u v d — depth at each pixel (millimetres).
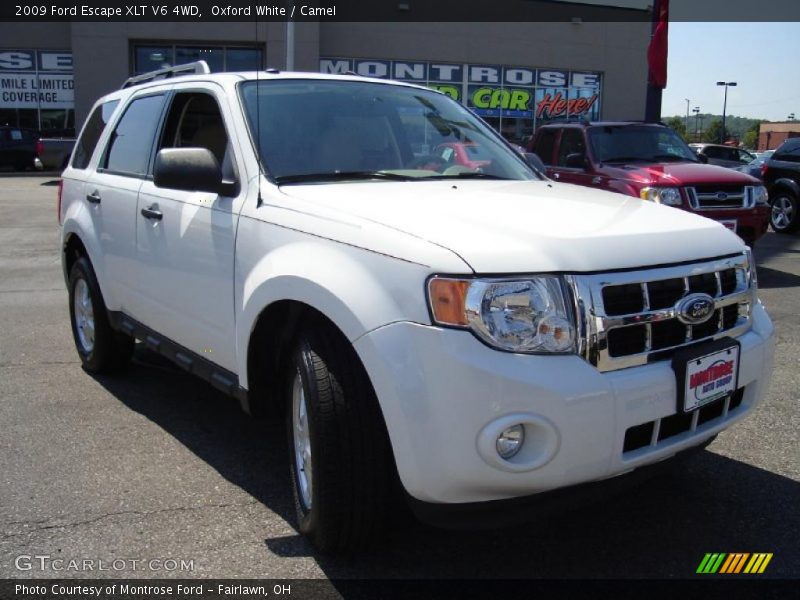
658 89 13422
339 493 2697
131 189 4305
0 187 20969
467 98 28734
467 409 2318
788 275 9344
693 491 3504
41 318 6934
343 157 3596
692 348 2684
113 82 26031
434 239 2508
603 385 2416
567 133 10312
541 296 2408
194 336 3703
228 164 3553
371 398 2682
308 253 2840
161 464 3783
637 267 2584
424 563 2898
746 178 8883
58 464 3762
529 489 2404
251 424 4348
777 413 4496
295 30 25781
